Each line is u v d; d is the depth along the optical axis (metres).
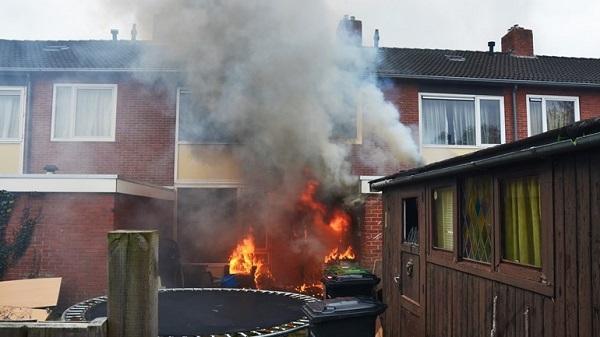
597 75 12.81
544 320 3.10
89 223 8.00
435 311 5.05
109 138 11.39
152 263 2.75
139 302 2.70
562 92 12.39
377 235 9.81
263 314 4.77
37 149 11.30
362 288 6.25
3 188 7.95
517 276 3.43
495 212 3.82
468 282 4.28
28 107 11.34
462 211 4.51
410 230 6.25
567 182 2.87
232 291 6.34
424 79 11.83
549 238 3.04
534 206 3.36
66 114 11.51
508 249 3.70
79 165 11.30
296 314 4.78
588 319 2.66
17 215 7.98
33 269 7.93
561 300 2.90
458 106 12.27
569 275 2.83
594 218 2.62
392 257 6.67
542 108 12.36
